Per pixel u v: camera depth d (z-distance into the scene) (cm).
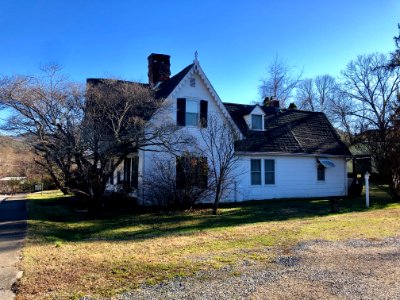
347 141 4397
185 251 788
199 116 1952
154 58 2298
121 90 1434
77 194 1608
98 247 850
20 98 1259
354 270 635
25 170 1880
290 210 1631
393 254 745
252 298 506
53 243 900
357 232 994
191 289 542
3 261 689
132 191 1903
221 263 682
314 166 2347
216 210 1566
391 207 1695
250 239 916
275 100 2733
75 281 575
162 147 1786
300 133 2436
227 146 1750
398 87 4069
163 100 1681
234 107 2386
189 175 1717
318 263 682
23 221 1266
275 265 670
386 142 2095
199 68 1959
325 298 505
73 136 1316
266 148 2169
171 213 1587
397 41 2878
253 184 2153
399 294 518
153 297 510
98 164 1600
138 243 902
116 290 537
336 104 4888
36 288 540
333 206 1533
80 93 1349
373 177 2814
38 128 1302
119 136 1427
